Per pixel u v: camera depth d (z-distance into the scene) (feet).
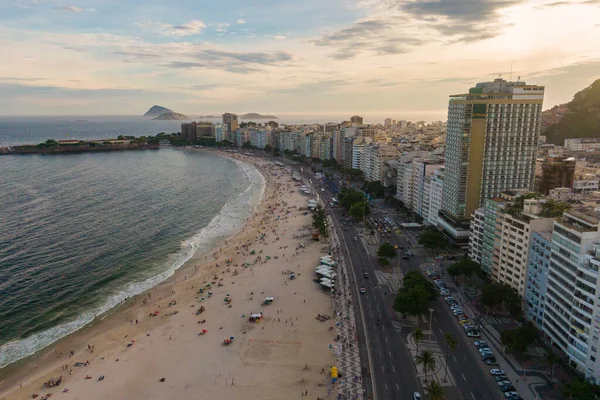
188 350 514.27
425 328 538.06
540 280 517.55
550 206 559.38
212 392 438.40
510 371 448.65
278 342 522.06
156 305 632.79
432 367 423.23
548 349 481.05
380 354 488.02
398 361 474.08
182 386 449.48
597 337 407.03
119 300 650.43
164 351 513.86
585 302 417.69
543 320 501.15
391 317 568.00
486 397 414.62
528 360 465.47
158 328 567.18
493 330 526.57
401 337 520.42
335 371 449.48
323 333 537.65
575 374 432.25
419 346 499.51
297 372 464.24
